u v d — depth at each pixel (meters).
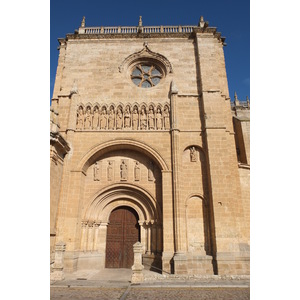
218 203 19.17
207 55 24.14
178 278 15.94
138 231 21.75
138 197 21.92
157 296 11.41
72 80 23.91
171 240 18.69
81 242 20.06
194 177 20.72
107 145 21.53
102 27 26.70
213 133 21.14
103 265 20.56
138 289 12.91
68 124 21.77
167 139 21.64
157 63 25.30
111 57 24.89
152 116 22.64
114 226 22.00
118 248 21.39
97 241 21.17
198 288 13.16
